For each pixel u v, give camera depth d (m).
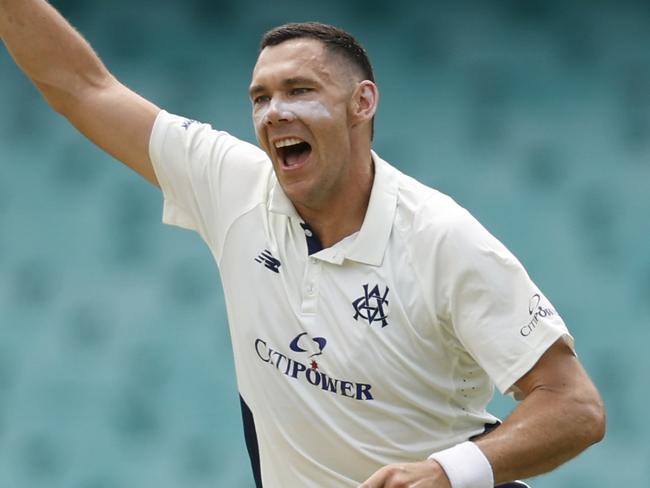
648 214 50.44
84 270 49.69
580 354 47.78
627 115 53.03
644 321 48.16
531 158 51.94
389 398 16.19
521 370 15.50
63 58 17.83
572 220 50.34
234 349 17.16
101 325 48.59
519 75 53.91
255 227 16.88
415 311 15.94
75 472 45.81
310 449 16.53
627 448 45.56
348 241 16.30
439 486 14.82
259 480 17.33
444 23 54.81
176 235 50.16
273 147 16.25
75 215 50.84
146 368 47.47
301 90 16.06
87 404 46.88
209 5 55.12
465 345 15.94
